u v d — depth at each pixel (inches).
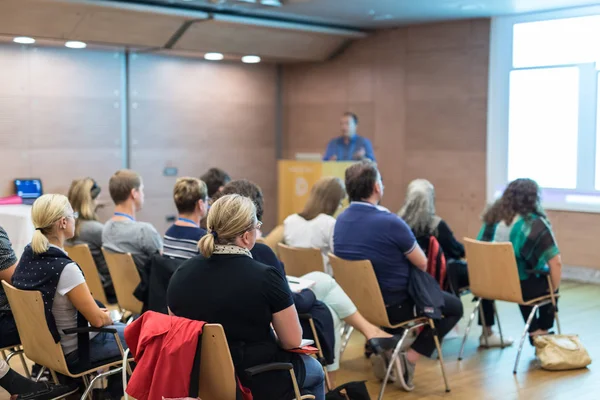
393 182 380.2
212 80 394.0
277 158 427.5
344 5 307.6
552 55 319.0
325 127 406.6
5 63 324.5
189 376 108.3
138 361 114.5
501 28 333.1
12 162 330.3
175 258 157.6
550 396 176.6
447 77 353.4
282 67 423.2
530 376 191.3
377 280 175.0
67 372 137.9
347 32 369.1
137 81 366.3
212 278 112.3
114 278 190.4
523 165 332.2
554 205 322.3
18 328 144.6
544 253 194.9
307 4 305.6
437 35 355.3
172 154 382.6
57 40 310.3
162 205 381.7
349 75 393.1
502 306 269.4
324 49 386.9
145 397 111.5
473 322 247.3
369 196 179.5
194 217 162.2
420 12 324.2
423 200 204.8
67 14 290.5
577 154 314.7
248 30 341.4
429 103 361.1
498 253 193.0
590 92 308.2
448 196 357.7
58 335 136.5
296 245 199.9
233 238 114.1
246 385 114.2
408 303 176.2
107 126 358.3
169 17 312.0
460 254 211.3
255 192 150.7
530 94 327.3
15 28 290.8
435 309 173.8
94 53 350.6
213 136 397.7
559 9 313.0
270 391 115.6
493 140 339.3
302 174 299.4
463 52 346.0
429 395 177.3
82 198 206.8
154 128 374.9
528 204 199.6
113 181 192.1
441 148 358.3
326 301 170.7
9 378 146.6
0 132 325.7
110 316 152.9
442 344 221.0
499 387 182.7
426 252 203.5
